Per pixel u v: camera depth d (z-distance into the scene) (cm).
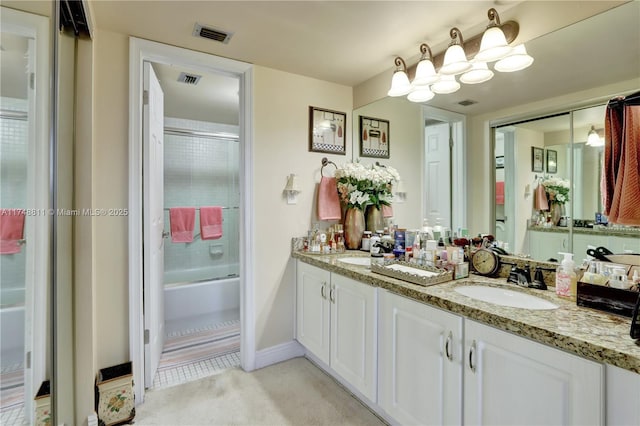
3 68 73
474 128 177
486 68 164
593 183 130
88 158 158
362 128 254
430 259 164
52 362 106
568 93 137
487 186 172
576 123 134
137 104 184
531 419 98
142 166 193
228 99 306
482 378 113
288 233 237
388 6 151
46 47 99
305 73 236
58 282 122
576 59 133
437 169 198
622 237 121
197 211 397
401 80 197
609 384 82
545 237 147
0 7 72
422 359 136
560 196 140
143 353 192
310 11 156
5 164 74
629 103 118
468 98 178
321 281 207
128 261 183
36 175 93
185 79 256
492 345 109
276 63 218
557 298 125
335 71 232
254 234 223
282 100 232
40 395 96
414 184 213
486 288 148
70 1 129
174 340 274
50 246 105
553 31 139
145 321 197
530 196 152
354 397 192
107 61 176
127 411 168
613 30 123
